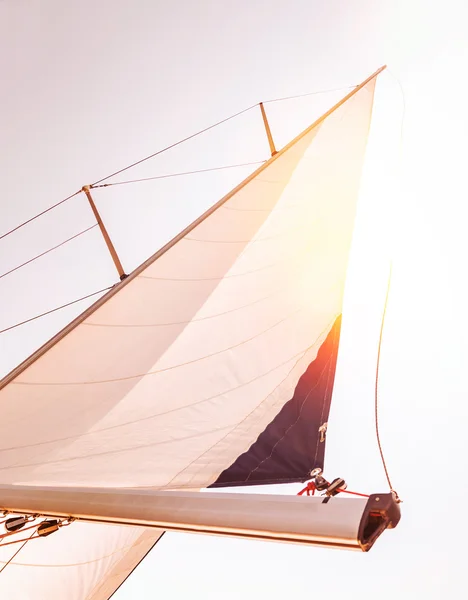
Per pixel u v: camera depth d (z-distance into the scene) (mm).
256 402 4391
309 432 4766
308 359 5012
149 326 3611
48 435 3160
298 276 4891
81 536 3789
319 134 5180
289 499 1083
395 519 995
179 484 3895
